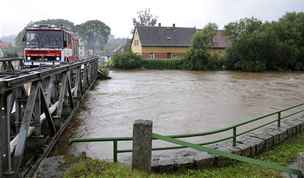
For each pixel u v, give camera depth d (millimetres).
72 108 11867
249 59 48719
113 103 17500
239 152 6566
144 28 60562
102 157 8078
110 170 4750
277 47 48719
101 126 11930
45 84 9250
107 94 21297
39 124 6785
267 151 7465
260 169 6168
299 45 51469
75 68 13422
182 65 51500
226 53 51375
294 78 35406
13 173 4789
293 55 49438
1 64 11359
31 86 6211
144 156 5043
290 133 8805
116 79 33469
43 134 7656
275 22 54875
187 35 61062
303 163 3734
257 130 9281
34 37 17250
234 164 6441
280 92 22750
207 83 29344
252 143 7102
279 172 5988
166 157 6078
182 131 11430
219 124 12586
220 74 41625
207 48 52062
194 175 5582
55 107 8938
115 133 10914
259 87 26031
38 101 6691
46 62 17125
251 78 35250
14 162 5168
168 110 15586
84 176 4469
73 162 4914
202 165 6012
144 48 56875
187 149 7051
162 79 33562
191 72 45156
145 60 52156
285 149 7637
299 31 52688
